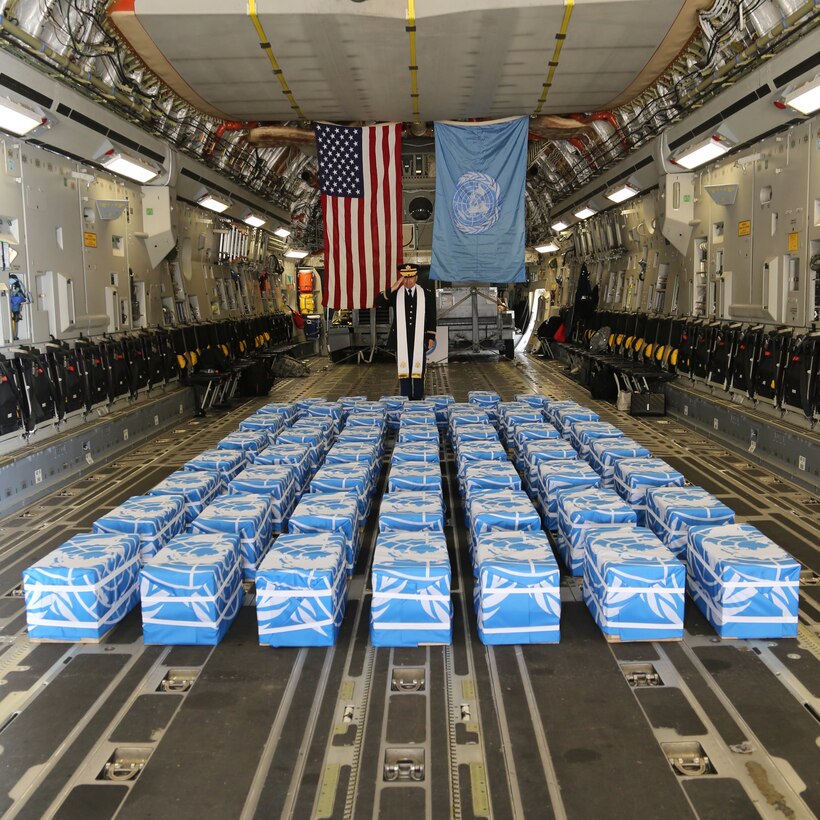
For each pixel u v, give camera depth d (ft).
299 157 52.90
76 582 12.33
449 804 8.40
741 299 28.35
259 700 10.61
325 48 23.31
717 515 14.52
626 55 24.41
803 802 8.38
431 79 26.81
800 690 10.64
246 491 17.19
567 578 14.79
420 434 21.84
